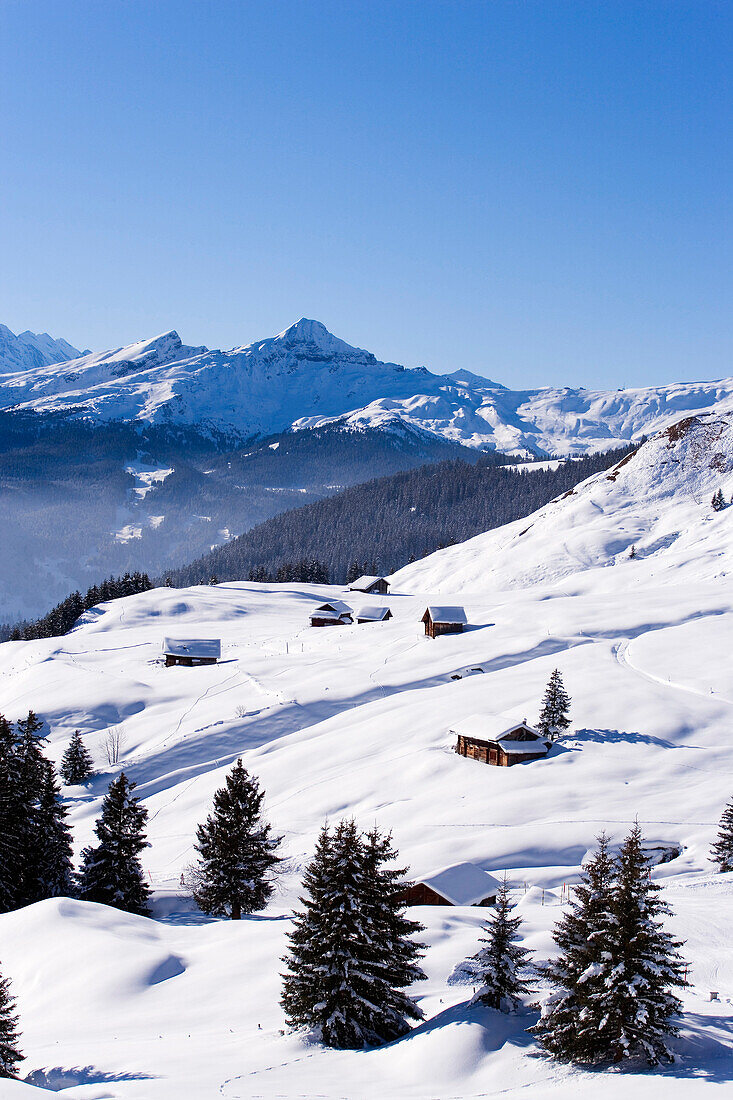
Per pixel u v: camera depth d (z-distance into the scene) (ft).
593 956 67.97
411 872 155.12
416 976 83.71
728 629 314.76
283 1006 83.76
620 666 283.18
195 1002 97.96
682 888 132.05
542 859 159.43
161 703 320.70
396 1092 66.28
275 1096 66.44
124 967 108.27
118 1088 71.31
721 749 211.61
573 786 192.85
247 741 275.39
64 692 333.83
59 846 161.79
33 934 121.90
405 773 216.54
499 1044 72.23
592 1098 57.67
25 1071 80.12
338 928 81.20
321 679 322.14
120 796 150.92
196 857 186.91
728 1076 59.00
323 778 228.43
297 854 177.68
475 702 258.98
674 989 81.76
